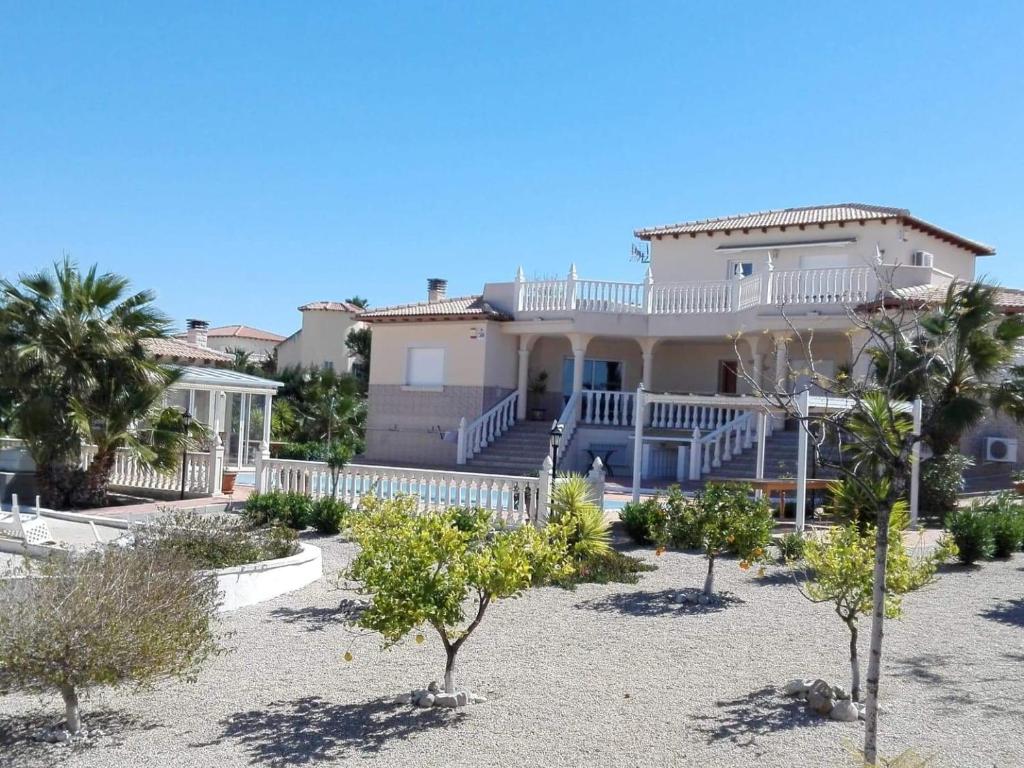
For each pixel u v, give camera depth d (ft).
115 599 25.05
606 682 29.48
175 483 75.41
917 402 56.59
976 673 30.19
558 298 97.81
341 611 39.14
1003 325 63.67
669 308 95.91
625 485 80.69
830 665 31.30
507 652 32.94
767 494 60.03
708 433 85.97
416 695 27.45
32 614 24.12
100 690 28.53
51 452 67.00
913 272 84.33
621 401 94.73
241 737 24.82
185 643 26.22
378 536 27.96
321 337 184.85
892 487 21.33
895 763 19.98
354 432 122.72
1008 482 76.95
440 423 101.76
